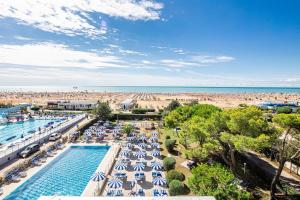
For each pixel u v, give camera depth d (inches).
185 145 1486.2
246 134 1011.9
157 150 1601.9
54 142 1756.9
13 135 2140.7
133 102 4362.7
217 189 737.6
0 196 935.7
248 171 1217.4
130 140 1844.2
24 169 1218.6
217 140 1162.6
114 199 535.5
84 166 1350.9
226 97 7165.4
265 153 1457.9
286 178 1120.8
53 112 3297.2
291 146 935.0
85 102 3688.5
